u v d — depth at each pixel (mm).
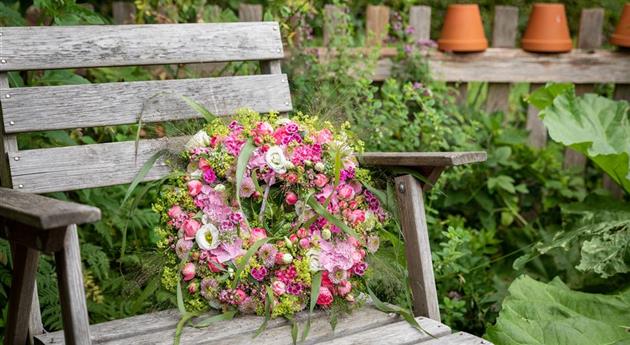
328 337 1752
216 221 1867
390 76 3293
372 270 1956
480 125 3289
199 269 1849
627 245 2432
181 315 1814
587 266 2434
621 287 2602
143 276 1943
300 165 1905
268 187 1917
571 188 3432
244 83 2162
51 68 1923
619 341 2193
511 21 3439
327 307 1873
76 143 2637
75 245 1530
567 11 3762
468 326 2730
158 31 2078
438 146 3035
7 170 1849
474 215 3322
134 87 2014
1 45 1863
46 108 1893
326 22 3201
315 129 2021
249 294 1847
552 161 3414
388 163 1944
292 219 1926
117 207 2588
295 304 1845
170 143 1989
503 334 2176
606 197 2910
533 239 3199
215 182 1906
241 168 1823
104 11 3252
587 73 3467
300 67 3039
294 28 3080
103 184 1941
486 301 2730
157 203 1918
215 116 2014
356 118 2842
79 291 1533
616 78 3477
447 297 2740
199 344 1681
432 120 2955
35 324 1768
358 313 1875
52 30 1937
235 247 1857
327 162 1941
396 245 2031
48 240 1438
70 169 1899
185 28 2115
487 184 3248
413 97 3002
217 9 3121
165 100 2049
